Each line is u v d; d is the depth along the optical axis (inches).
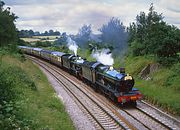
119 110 938.7
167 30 1306.6
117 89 997.2
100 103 1018.1
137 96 968.9
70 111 899.4
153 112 888.9
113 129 727.1
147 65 1362.0
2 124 494.3
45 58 2615.7
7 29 2015.3
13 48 2026.3
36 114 677.9
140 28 1820.9
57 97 1027.3
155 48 1328.7
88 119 817.5
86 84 1472.7
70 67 1798.7
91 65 1320.1
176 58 1286.9
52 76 1680.6
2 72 702.5
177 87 1043.3
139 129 729.0
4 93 615.2
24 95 814.5
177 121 785.6
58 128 645.3
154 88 1111.0
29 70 1530.5
